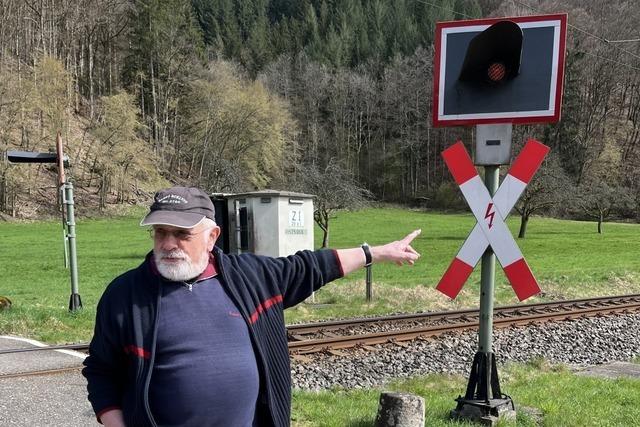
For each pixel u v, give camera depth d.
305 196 13.76
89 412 5.62
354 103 96.31
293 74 98.06
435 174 91.06
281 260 2.76
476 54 4.84
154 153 64.56
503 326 11.55
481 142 5.12
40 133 54.12
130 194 58.03
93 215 52.31
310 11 115.62
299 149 85.62
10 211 49.19
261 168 70.19
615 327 12.28
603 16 69.88
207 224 2.55
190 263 2.47
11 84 50.81
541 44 4.83
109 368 2.51
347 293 15.72
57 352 8.22
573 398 6.40
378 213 66.06
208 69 71.25
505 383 7.46
